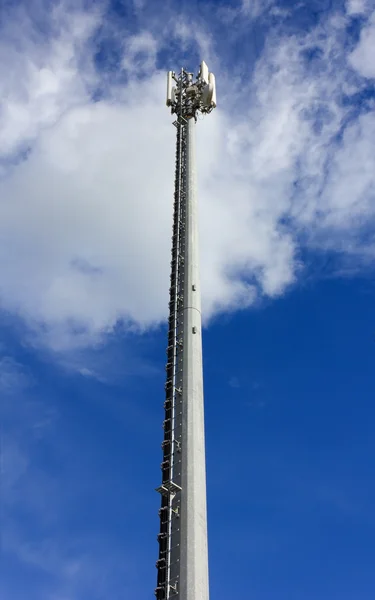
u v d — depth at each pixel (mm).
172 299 41781
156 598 28688
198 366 37031
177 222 46906
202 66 61031
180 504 30891
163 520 30828
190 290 41094
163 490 31516
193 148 54094
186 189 49312
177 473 32312
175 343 38500
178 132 56875
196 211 47469
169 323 40250
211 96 58688
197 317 39719
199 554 29078
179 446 33281
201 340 38875
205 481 32438
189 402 34875
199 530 29922
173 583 28422
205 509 31203
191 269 42562
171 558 29391
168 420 34844
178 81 61375
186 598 27484
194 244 44562
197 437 33562
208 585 28750
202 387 36406
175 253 44594
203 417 35062
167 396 36031
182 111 58625
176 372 36969
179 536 29781
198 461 32656
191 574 28234
